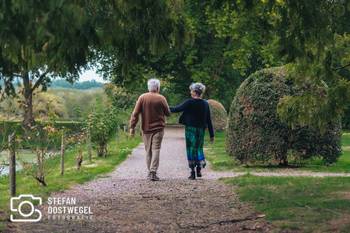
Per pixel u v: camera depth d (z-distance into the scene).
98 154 27.25
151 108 17.16
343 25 11.67
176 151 31.19
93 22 7.25
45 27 6.56
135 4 7.77
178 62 54.28
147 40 8.42
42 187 15.44
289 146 21.70
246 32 45.47
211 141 17.94
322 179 16.66
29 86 10.24
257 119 21.88
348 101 14.02
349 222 10.30
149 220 11.12
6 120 14.70
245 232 9.95
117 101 53.62
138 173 19.84
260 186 15.20
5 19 6.69
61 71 7.97
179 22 8.50
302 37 10.80
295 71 13.79
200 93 17.70
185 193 14.52
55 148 19.58
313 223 10.36
